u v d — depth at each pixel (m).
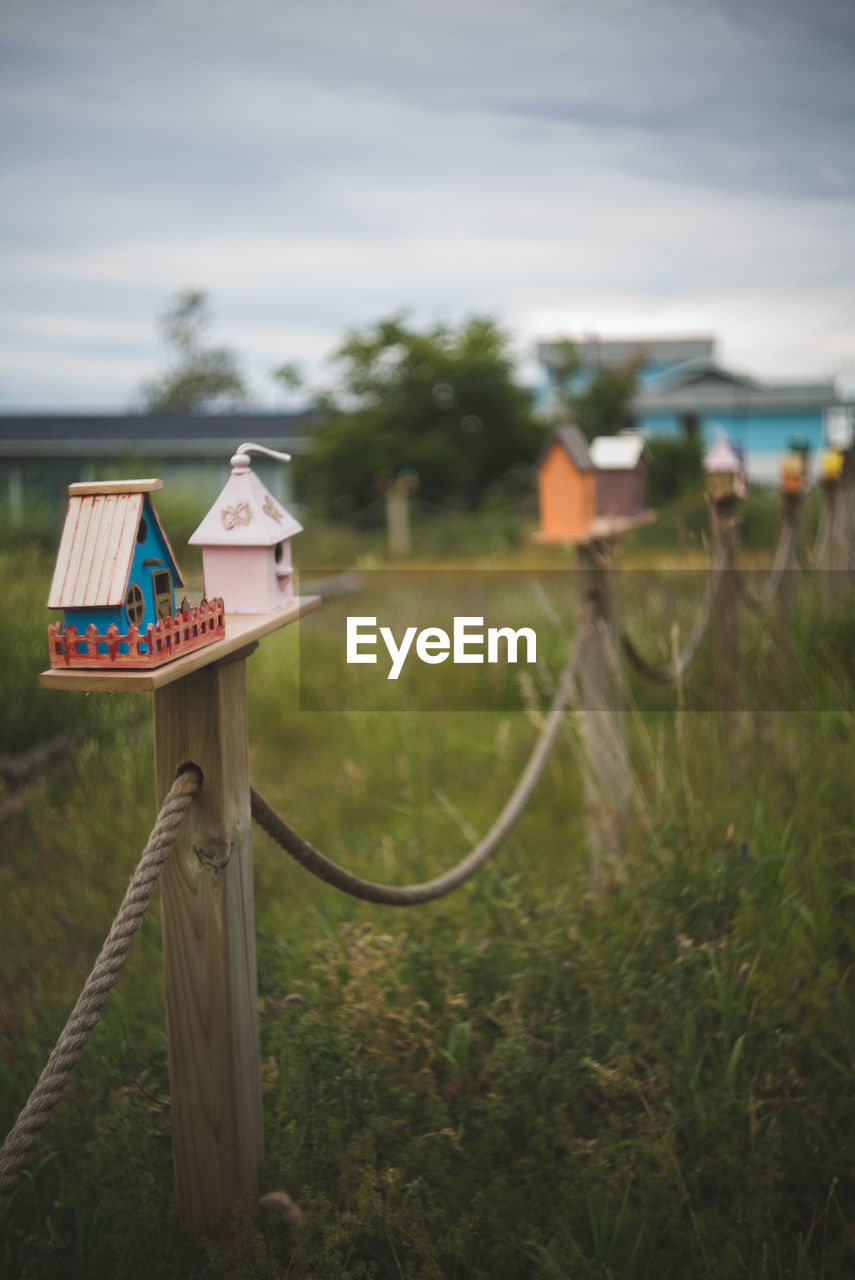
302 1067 2.26
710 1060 2.50
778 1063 2.40
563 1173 2.10
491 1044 2.58
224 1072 1.93
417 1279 1.83
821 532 5.18
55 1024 2.79
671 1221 1.99
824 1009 2.60
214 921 1.88
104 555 1.55
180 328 48.09
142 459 11.83
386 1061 2.38
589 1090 2.41
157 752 1.86
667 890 2.95
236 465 2.07
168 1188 2.10
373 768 5.30
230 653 1.82
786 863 3.03
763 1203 2.04
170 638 1.56
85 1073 2.56
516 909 3.00
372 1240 1.98
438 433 24.84
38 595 6.06
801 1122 2.26
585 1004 2.61
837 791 3.55
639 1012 2.57
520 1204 2.05
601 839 3.77
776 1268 2.00
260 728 6.11
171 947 1.90
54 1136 2.34
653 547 14.30
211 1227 1.97
